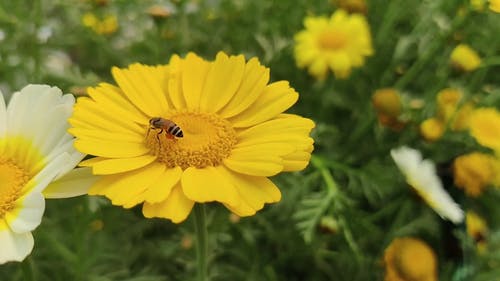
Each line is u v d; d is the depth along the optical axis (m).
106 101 0.23
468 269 0.33
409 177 0.32
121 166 0.21
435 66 0.43
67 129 0.22
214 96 0.24
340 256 0.35
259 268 0.36
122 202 0.20
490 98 0.37
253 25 0.44
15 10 0.39
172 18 0.43
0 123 0.22
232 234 0.36
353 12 0.41
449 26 0.37
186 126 0.23
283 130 0.22
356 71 0.42
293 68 0.42
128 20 0.45
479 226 0.33
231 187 0.21
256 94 0.23
